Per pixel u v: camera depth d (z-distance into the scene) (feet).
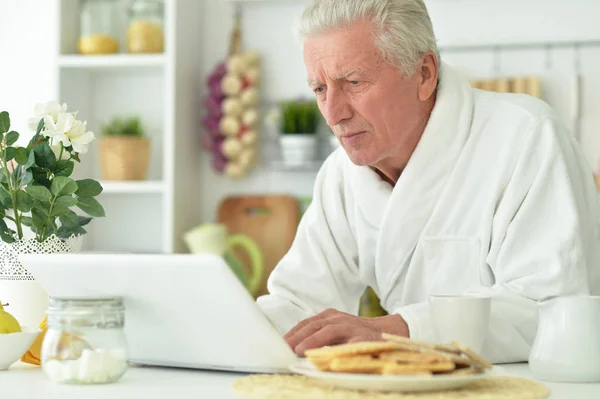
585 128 11.09
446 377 3.16
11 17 12.67
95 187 5.01
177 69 11.43
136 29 11.48
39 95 12.58
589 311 3.79
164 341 3.93
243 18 12.26
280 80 12.16
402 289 5.98
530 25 11.28
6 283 4.85
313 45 5.27
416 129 5.62
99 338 3.63
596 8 11.09
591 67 11.10
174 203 11.38
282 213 12.01
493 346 4.57
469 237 5.55
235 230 12.12
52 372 3.61
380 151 5.43
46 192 4.75
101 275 3.78
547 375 3.83
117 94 12.35
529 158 5.32
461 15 11.46
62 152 4.99
